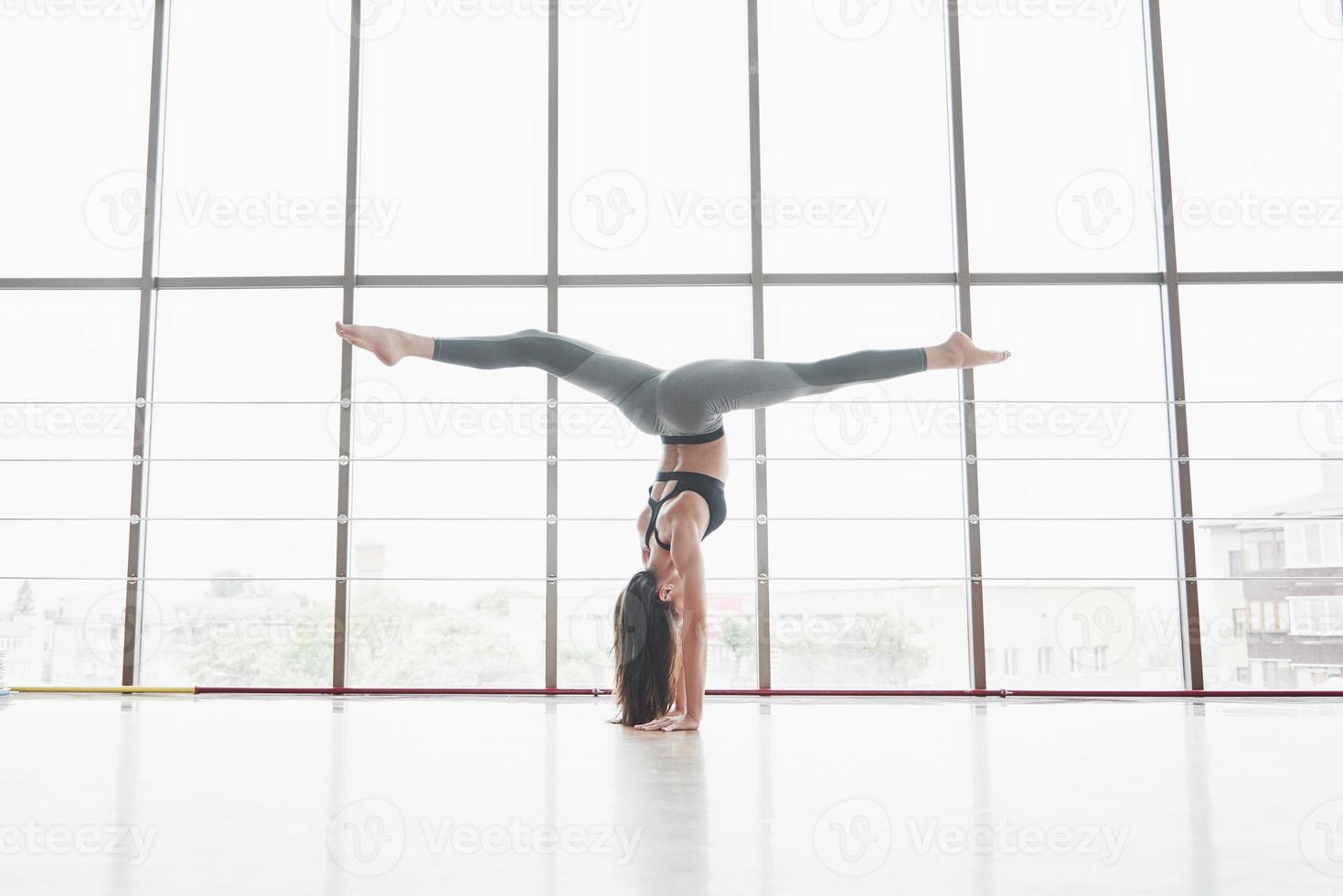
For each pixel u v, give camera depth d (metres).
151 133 4.86
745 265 4.89
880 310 4.86
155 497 4.71
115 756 2.12
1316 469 4.66
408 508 4.71
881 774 1.86
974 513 4.64
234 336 4.82
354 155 4.88
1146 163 4.90
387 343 2.81
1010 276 4.80
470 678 4.64
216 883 1.02
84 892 0.98
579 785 1.70
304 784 1.72
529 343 3.06
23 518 4.69
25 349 4.79
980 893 0.99
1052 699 4.34
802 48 5.04
